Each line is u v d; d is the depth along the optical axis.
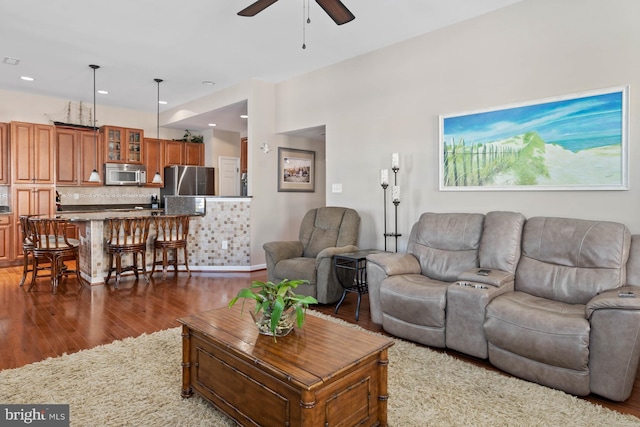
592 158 3.02
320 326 2.16
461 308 2.74
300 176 6.38
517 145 3.41
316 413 1.56
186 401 2.14
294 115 5.60
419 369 2.55
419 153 4.13
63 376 2.38
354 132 4.77
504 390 2.27
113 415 1.99
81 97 6.70
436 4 3.43
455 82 3.83
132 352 2.75
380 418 1.90
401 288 3.06
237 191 8.72
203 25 3.87
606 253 2.62
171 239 5.24
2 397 2.13
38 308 3.82
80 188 7.07
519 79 3.40
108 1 3.39
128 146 7.34
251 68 5.20
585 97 3.04
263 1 2.58
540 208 3.31
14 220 6.02
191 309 3.82
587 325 2.18
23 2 3.41
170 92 6.39
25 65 5.06
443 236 3.51
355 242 4.36
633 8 2.84
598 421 1.97
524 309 2.44
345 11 2.62
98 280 4.89
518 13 3.40
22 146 6.06
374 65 4.54
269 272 4.40
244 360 1.82
